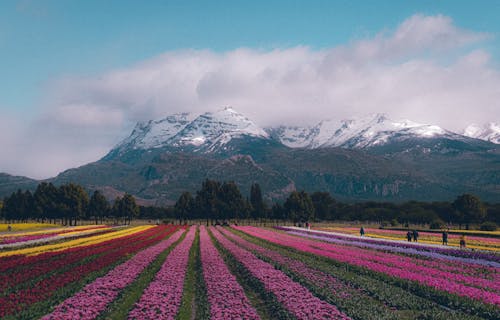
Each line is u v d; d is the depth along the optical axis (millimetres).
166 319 24359
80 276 35031
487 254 55375
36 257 47719
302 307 26969
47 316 23781
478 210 136875
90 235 88188
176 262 45938
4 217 178125
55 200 164125
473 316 26844
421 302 29734
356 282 35312
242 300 29172
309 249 60031
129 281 34094
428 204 188500
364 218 196875
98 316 25328
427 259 52688
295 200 177125
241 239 81062
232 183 185250
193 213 181500
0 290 30578
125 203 183125
